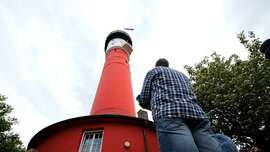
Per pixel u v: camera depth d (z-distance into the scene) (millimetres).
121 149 11789
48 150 12773
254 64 14008
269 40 2875
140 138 12562
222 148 1839
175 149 1758
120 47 22906
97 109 15906
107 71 19625
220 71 14797
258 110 12688
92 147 12188
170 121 1985
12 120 20344
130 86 18859
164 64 3246
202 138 1971
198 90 14836
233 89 13664
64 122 13273
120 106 15961
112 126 12758
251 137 14453
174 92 2320
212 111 14156
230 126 14531
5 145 19203
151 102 2410
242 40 15711
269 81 13000
